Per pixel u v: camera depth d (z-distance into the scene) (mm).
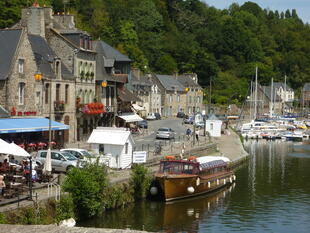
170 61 127938
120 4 127625
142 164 34688
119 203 28422
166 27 143625
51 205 22875
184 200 32875
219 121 69438
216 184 36844
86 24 108250
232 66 149750
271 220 29062
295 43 185000
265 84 155375
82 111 48656
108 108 55188
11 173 25484
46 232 12594
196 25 158625
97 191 25250
